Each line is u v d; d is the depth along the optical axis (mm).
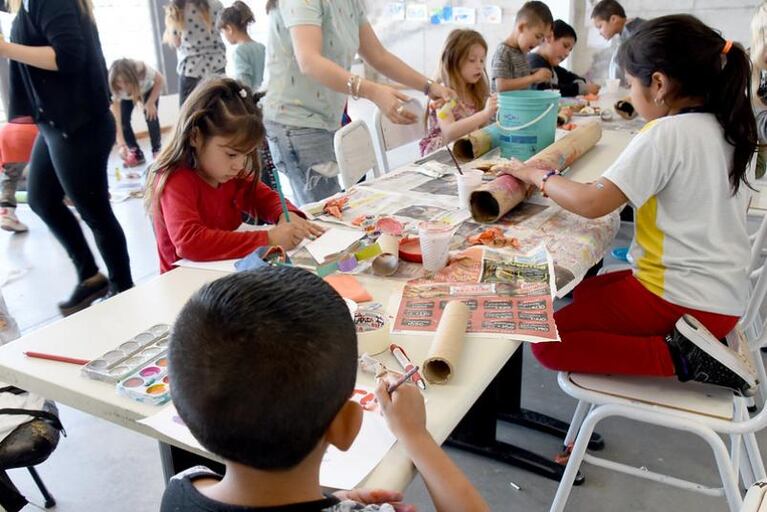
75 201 2506
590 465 1819
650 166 1263
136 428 892
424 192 1853
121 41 6297
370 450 798
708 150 1240
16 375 997
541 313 1117
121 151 5160
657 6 5602
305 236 1498
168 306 1203
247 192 1704
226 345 556
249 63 4062
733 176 1248
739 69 1238
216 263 1409
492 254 1382
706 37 1243
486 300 1172
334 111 2342
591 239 1464
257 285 592
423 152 2600
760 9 2264
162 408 892
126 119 5148
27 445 1245
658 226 1308
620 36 4508
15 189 3674
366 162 2385
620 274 1514
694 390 1309
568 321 1369
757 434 1913
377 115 2539
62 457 1903
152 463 1878
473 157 2168
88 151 2432
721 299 1257
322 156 2352
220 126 1422
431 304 1167
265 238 1451
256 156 1650
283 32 2174
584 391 1312
